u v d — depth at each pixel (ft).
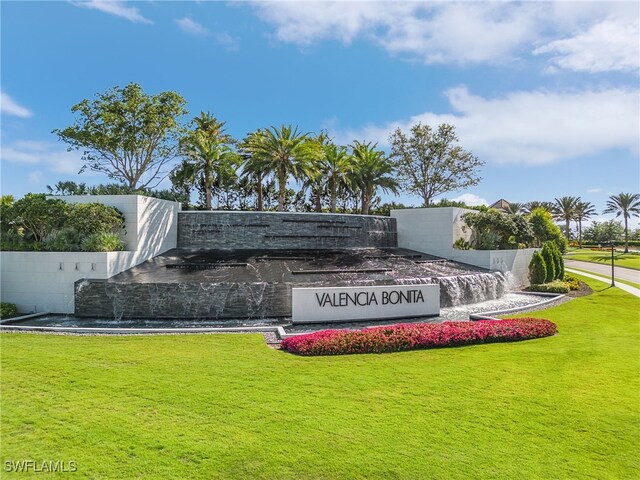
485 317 47.39
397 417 20.33
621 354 32.71
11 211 55.47
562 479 15.38
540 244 119.14
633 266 139.23
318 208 127.03
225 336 37.93
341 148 126.11
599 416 20.71
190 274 54.75
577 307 60.23
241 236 80.59
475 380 25.98
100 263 51.67
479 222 87.71
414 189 160.04
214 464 16.06
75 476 15.08
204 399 22.21
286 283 51.21
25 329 41.04
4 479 14.79
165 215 71.82
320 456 16.74
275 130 107.45
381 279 56.90
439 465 16.22
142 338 36.91
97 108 95.20
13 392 22.90
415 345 34.40
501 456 16.92
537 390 24.25
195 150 113.60
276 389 23.90
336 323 46.47
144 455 16.56
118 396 22.48
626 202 221.66
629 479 15.42
